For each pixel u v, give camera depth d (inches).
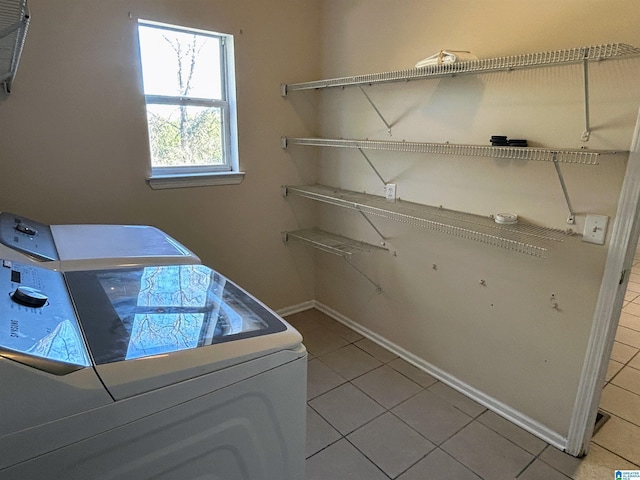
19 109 74.5
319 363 99.9
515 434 76.7
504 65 65.4
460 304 86.0
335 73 107.6
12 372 27.2
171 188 95.4
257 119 105.4
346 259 115.0
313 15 108.3
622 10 56.2
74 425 28.9
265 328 42.0
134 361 32.5
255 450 40.6
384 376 94.7
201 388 34.7
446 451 72.4
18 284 40.6
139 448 32.5
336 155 111.8
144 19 83.8
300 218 120.8
